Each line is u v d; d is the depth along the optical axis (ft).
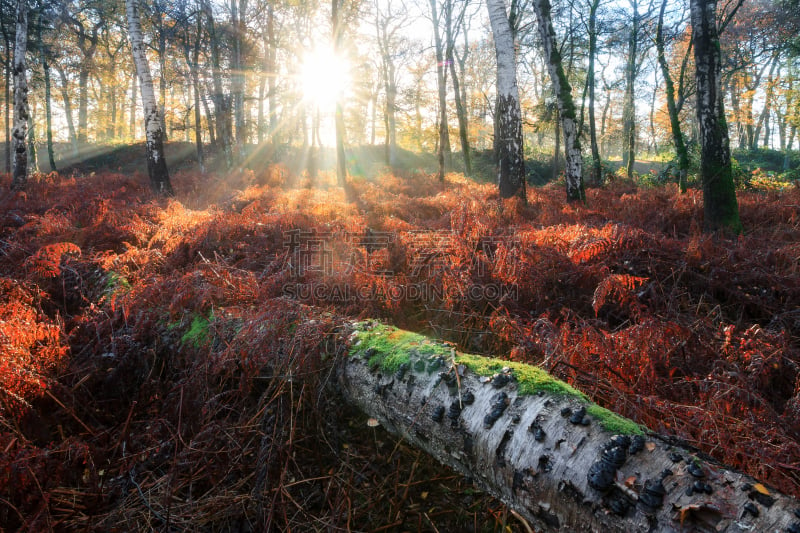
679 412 6.95
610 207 28.99
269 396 8.75
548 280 13.15
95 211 25.31
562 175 70.79
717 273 13.47
